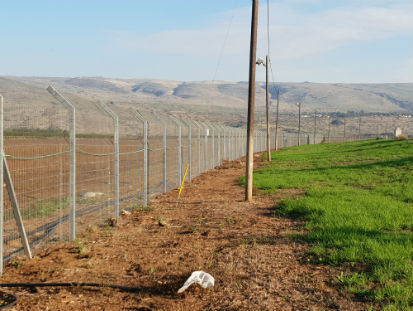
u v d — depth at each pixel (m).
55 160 14.62
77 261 7.20
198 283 6.03
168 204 13.83
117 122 10.96
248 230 9.80
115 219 10.32
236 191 17.30
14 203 6.96
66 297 5.54
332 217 10.27
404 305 5.10
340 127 174.25
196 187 18.62
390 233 8.77
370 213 10.85
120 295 5.69
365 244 7.66
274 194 16.09
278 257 7.48
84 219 10.40
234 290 5.92
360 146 53.31
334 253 7.27
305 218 10.94
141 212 12.19
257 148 56.03
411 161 27.52
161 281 6.21
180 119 20.17
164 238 9.07
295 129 147.25
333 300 5.50
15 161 13.76
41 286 5.91
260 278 6.41
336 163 30.91
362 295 5.61
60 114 8.34
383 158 33.00
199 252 7.89
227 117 153.88
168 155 21.14
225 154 35.28
